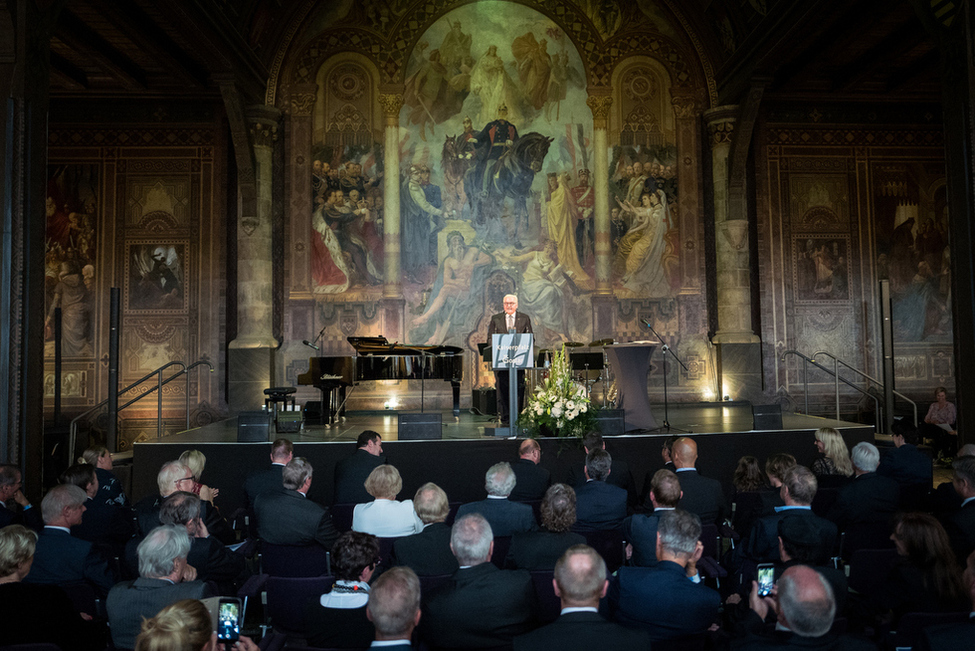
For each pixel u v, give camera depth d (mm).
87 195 14094
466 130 14820
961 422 8000
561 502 4258
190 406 13961
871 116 15203
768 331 14703
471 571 3510
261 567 5012
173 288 14117
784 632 2867
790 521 3908
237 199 14328
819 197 15039
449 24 14883
